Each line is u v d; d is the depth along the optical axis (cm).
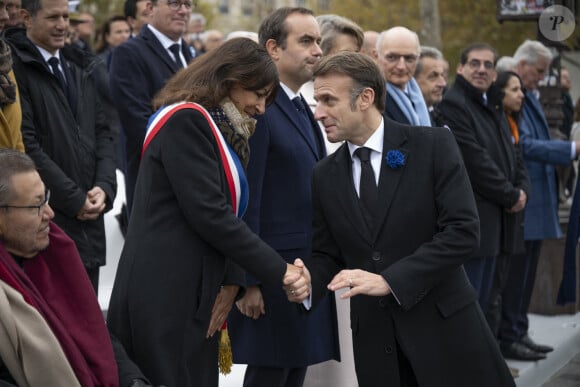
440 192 783
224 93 779
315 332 960
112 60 1213
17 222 709
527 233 1506
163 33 1236
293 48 968
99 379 722
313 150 970
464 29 4622
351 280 757
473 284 1295
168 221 760
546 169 1545
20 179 707
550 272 1783
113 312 777
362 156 804
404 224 786
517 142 1420
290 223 945
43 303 709
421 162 790
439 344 786
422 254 765
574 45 2795
